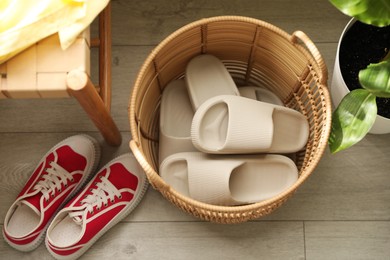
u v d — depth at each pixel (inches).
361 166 46.4
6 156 47.3
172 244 44.9
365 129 34.3
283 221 45.3
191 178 39.6
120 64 48.8
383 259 44.3
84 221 43.0
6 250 45.2
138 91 38.3
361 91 34.8
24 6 32.2
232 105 39.0
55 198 44.4
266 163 41.6
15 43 31.1
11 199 46.5
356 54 41.8
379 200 45.6
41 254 45.0
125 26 49.5
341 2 30.2
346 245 44.8
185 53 42.6
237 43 42.4
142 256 44.7
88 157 45.6
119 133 45.1
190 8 49.6
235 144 38.5
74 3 32.5
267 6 49.6
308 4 49.5
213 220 40.5
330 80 48.1
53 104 48.4
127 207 44.5
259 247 44.8
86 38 33.2
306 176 36.1
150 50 49.1
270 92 45.5
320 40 48.9
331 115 36.5
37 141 47.6
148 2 49.7
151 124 44.4
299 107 43.9
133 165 45.2
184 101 45.1
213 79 43.4
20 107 48.3
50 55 32.4
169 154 42.6
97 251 44.9
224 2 49.6
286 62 41.6
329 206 45.6
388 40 41.3
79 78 31.3
